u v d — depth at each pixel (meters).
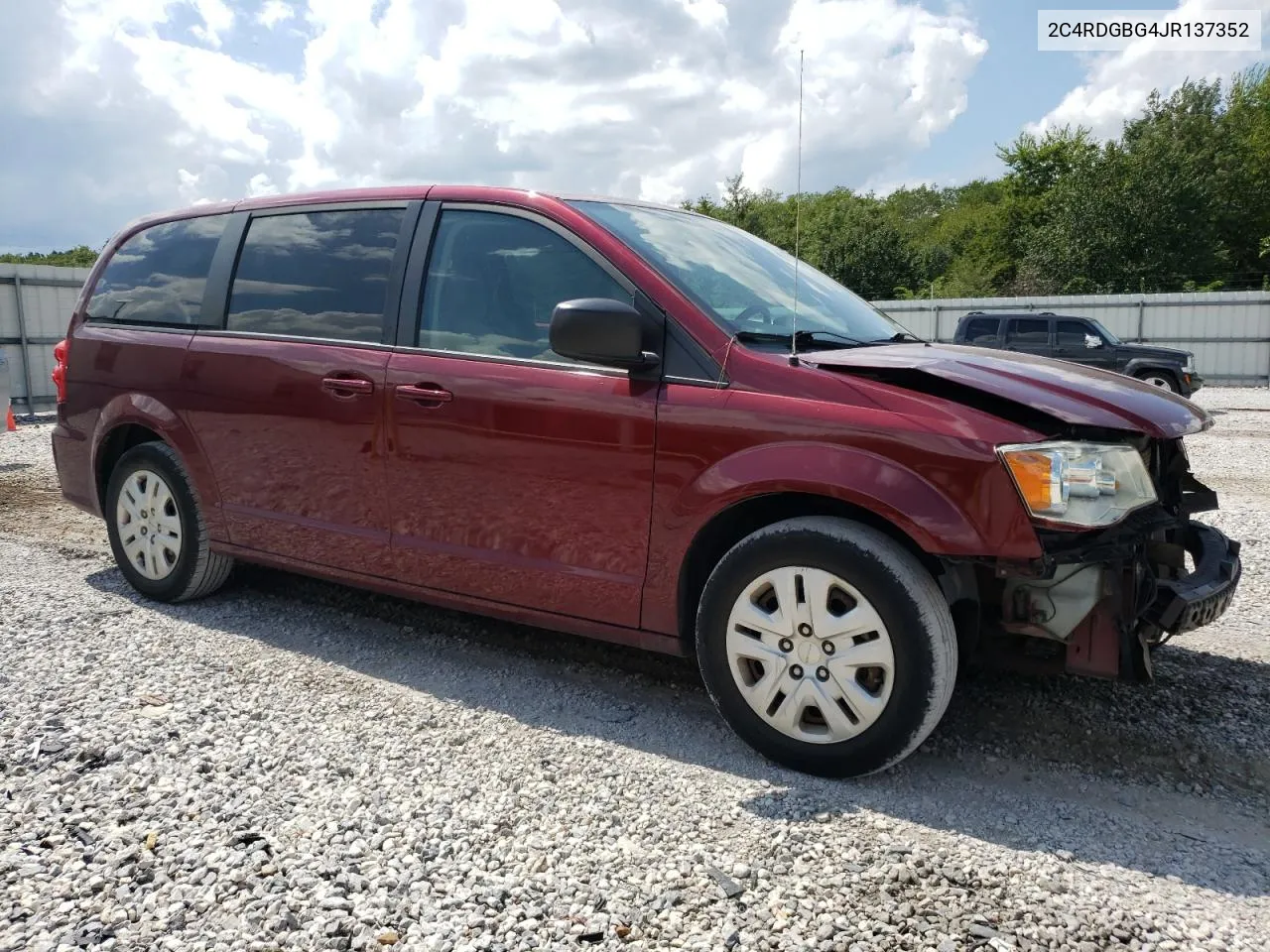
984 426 2.61
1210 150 38.69
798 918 2.14
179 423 4.24
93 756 2.86
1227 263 39.88
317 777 2.78
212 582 4.41
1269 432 12.63
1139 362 16.53
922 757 2.99
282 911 2.14
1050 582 2.70
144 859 2.34
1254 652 3.95
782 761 2.88
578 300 2.94
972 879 2.30
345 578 3.84
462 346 3.49
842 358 2.93
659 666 3.77
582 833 2.50
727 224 4.21
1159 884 2.30
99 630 4.05
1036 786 2.80
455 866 2.34
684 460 2.96
